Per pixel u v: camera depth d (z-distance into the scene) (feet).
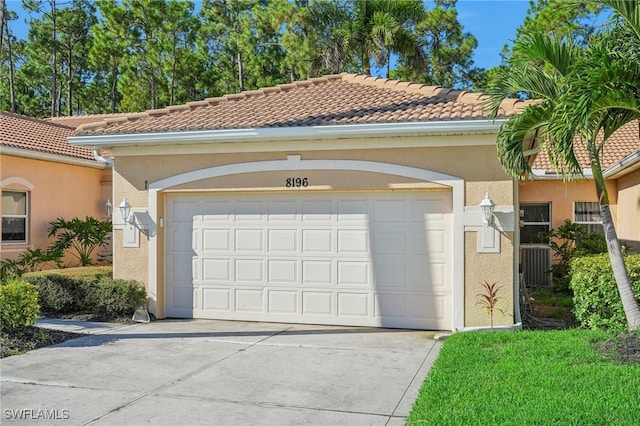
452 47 115.96
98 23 124.98
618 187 57.72
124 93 109.70
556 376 22.94
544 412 19.01
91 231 58.08
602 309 32.01
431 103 37.93
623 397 20.26
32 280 41.01
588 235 52.85
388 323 36.63
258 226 39.34
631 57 26.73
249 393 23.26
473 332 32.68
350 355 29.45
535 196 59.72
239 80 112.98
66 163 59.88
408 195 36.40
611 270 31.68
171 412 21.07
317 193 38.11
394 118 34.55
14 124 62.54
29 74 132.87
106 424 19.89
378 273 36.88
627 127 65.21
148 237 40.65
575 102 25.31
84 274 41.93
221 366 27.43
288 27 95.35
